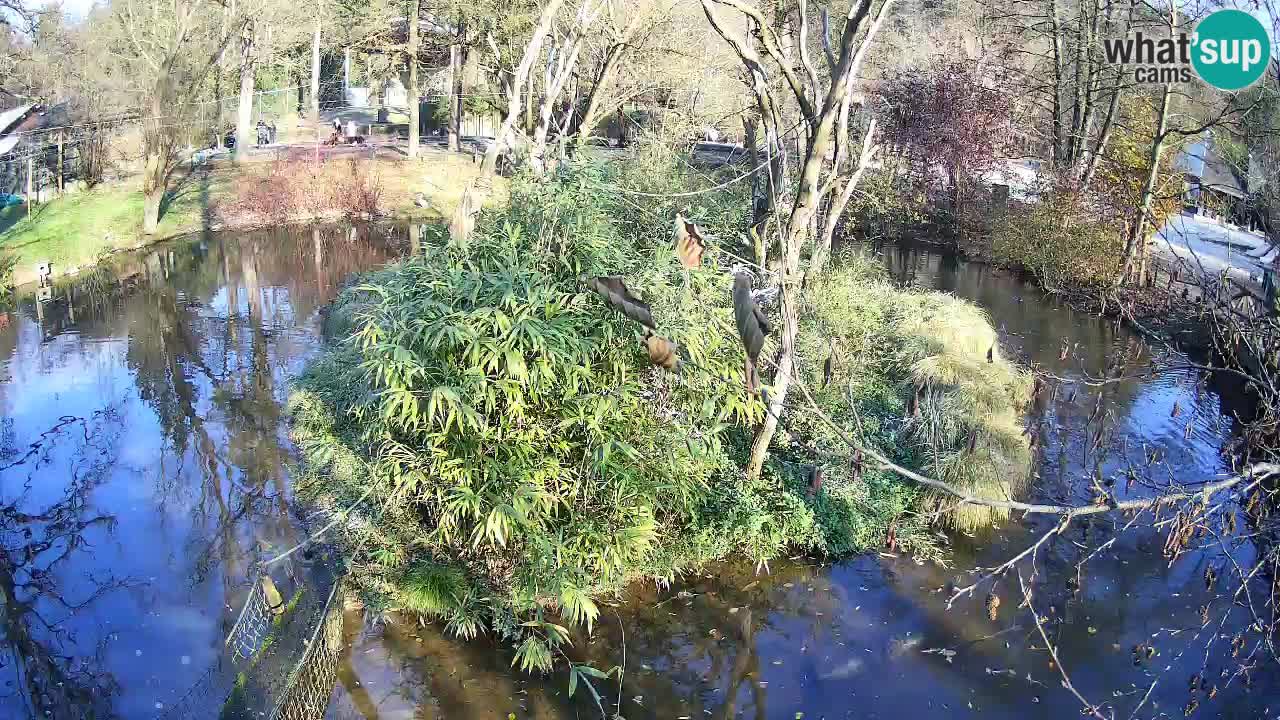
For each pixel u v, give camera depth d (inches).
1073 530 448.8
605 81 814.5
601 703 335.6
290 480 499.2
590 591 382.3
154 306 848.9
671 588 403.2
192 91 1133.1
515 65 1035.3
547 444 374.3
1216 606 391.2
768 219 464.1
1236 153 619.8
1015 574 415.2
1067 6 1117.7
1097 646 367.2
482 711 328.5
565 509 385.1
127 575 418.0
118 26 1253.7
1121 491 478.9
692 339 376.2
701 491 426.0
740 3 418.9
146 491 496.4
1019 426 516.4
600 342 369.4
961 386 511.2
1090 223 858.8
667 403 393.1
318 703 319.6
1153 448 530.0
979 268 995.9
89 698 336.5
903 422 498.9
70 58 1375.5
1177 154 879.1
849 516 438.9
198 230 1152.2
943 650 366.9
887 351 590.9
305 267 999.6
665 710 332.2
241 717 291.7
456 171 1439.5
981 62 1140.5
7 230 1011.3
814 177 423.8
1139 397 608.1
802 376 498.9
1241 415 566.3
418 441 394.0
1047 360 681.0
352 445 499.2
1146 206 729.0
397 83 2100.1
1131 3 861.2
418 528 408.8
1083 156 950.4
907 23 1418.6
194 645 368.8
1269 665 352.8
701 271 394.3
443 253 406.9
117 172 1285.7
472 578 380.8
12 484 506.3
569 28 799.7
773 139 502.3
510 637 364.8
